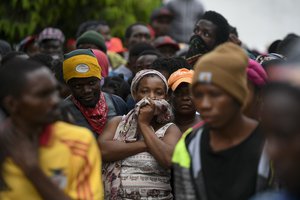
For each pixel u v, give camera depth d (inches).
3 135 130.5
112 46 367.9
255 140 136.3
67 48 383.9
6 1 390.9
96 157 139.0
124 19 419.5
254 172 133.9
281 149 100.4
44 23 392.5
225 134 137.3
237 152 136.2
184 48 381.4
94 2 405.1
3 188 130.6
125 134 180.9
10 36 390.0
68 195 131.6
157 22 449.1
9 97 129.4
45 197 129.3
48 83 129.4
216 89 132.6
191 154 140.8
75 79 190.7
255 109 154.6
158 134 179.3
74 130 136.8
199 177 137.9
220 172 136.3
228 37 253.8
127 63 323.3
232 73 132.8
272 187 132.2
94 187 136.8
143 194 175.5
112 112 202.8
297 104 98.6
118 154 177.0
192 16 450.3
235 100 134.3
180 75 194.7
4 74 130.3
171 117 183.2
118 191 176.9
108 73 277.0
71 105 193.8
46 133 133.0
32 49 350.9
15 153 129.1
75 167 135.4
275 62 181.5
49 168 132.3
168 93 198.2
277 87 100.5
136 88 192.2
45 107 129.1
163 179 177.0
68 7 396.8
